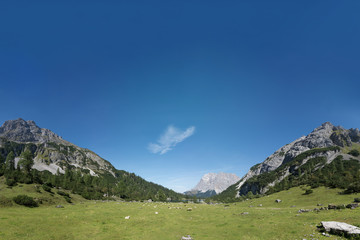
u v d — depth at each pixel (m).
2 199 53.47
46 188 84.56
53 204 67.44
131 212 55.84
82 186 159.62
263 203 98.69
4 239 26.92
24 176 98.62
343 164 178.62
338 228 25.06
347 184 91.81
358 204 44.19
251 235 30.14
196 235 32.31
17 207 53.00
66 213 48.31
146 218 46.34
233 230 34.41
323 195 87.19
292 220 37.59
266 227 34.00
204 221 44.28
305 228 29.92
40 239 28.16
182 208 69.12
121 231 34.91
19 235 28.88
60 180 144.50
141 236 31.83
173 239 30.28
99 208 62.28
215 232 33.97
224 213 55.34
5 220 35.03
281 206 83.12
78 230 34.50
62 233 31.88
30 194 72.12
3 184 82.69
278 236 27.88
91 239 30.17
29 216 40.66
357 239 22.34
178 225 39.94
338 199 75.44
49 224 35.97
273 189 155.25
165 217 48.03
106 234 32.94
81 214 47.97
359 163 178.00
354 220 30.47
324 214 39.56
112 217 46.72
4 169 109.12
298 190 111.62
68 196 90.88
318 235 25.77
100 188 182.25
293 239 25.53
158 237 31.36
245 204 104.75
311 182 120.50
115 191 195.88
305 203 81.12
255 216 46.62
